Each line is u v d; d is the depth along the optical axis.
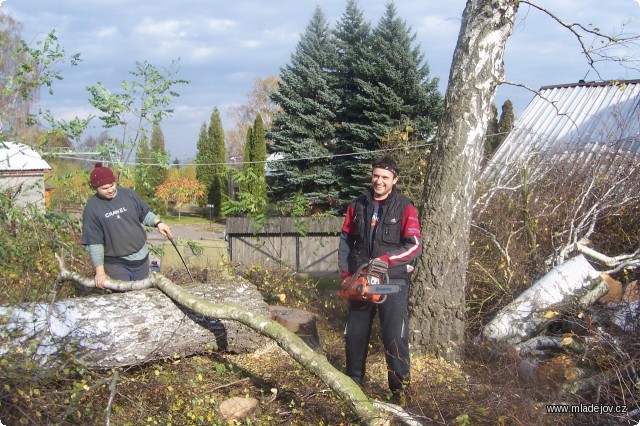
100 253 4.94
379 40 23.17
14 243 6.01
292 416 4.14
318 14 27.97
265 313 5.20
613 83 6.15
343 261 4.47
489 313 6.21
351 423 3.94
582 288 5.52
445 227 5.20
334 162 25.31
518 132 14.02
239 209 9.09
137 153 7.29
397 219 4.30
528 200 7.20
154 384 4.18
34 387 3.79
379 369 4.99
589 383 4.43
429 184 5.34
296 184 25.33
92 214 4.89
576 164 8.52
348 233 4.52
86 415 3.89
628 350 4.59
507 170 9.09
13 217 6.07
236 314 4.41
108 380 3.84
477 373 4.75
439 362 5.09
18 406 3.65
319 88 26.34
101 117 6.65
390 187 4.34
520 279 6.30
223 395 4.43
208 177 33.38
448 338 5.18
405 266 4.34
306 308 7.44
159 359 4.56
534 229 6.95
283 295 6.88
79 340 4.11
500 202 7.32
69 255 6.53
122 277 5.07
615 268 6.59
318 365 3.98
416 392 4.12
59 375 3.91
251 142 28.52
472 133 5.21
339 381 3.88
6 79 6.19
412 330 5.28
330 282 10.49
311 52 27.34
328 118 26.05
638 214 7.45
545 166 8.84
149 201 10.16
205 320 4.80
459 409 3.88
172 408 3.95
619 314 5.14
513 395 3.94
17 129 6.41
